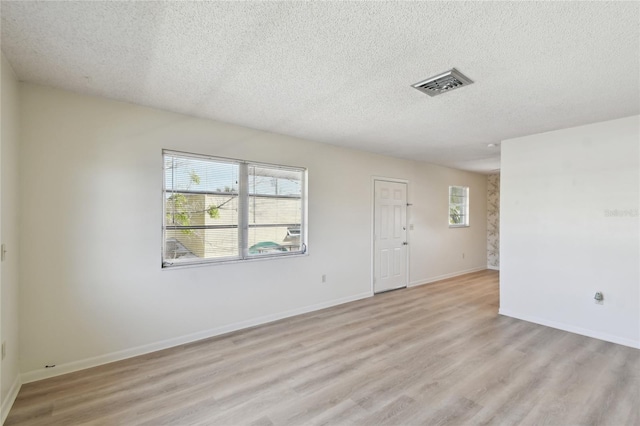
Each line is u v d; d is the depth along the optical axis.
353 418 2.00
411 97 2.65
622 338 3.15
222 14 1.58
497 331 3.50
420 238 5.89
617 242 3.20
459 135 3.89
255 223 3.72
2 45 1.88
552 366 2.68
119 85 2.46
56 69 2.20
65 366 2.55
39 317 2.44
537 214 3.78
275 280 3.85
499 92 2.54
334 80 2.35
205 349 3.01
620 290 3.17
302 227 4.19
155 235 2.98
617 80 2.30
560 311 3.58
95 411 2.07
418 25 1.66
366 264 4.96
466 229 6.96
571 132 3.51
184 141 3.14
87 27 1.70
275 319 3.85
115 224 2.77
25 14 1.59
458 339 3.27
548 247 3.68
